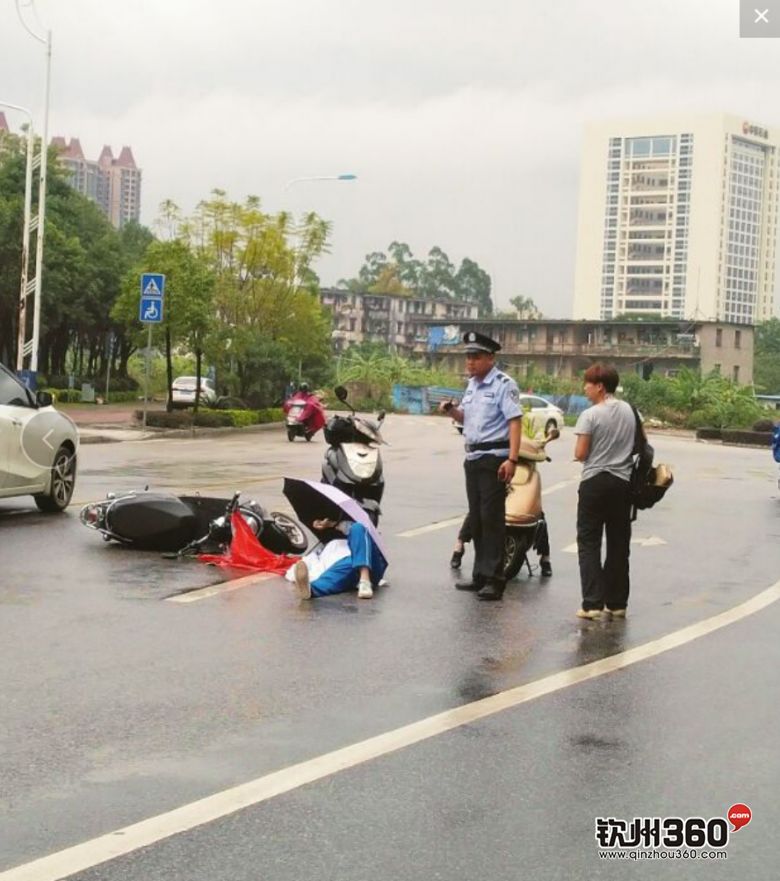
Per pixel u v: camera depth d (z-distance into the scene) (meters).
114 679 7.06
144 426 34.44
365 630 8.62
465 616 9.30
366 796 5.25
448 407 10.29
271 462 24.08
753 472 27.28
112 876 4.37
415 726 6.32
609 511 9.41
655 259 173.62
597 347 94.00
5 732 6.00
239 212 47.12
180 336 38.66
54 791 5.21
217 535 11.34
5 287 52.91
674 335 92.31
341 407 74.88
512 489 11.05
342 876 4.43
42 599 9.32
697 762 5.88
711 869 4.62
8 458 13.45
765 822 5.11
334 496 10.08
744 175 174.12
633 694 7.13
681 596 10.65
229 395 44.53
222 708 6.54
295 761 5.69
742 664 8.00
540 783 5.50
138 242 75.19
